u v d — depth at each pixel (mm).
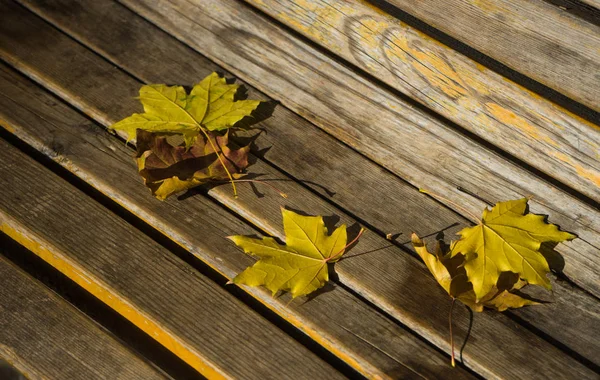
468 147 1367
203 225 1328
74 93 1388
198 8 1436
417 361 1278
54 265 1332
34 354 1285
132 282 1303
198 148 1348
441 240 1332
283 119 1386
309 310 1295
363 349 1281
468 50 1432
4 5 1439
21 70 1403
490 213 1316
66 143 1362
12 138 1378
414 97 1395
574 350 1288
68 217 1328
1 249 1354
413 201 1351
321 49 1419
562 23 1363
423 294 1305
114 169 1351
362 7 1408
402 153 1371
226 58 1415
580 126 1355
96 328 1297
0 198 1334
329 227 1334
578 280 1317
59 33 1425
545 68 1366
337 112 1389
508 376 1273
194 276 1309
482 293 1280
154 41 1424
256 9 1436
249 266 1310
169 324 1288
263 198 1343
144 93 1374
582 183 1350
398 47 1399
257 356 1279
